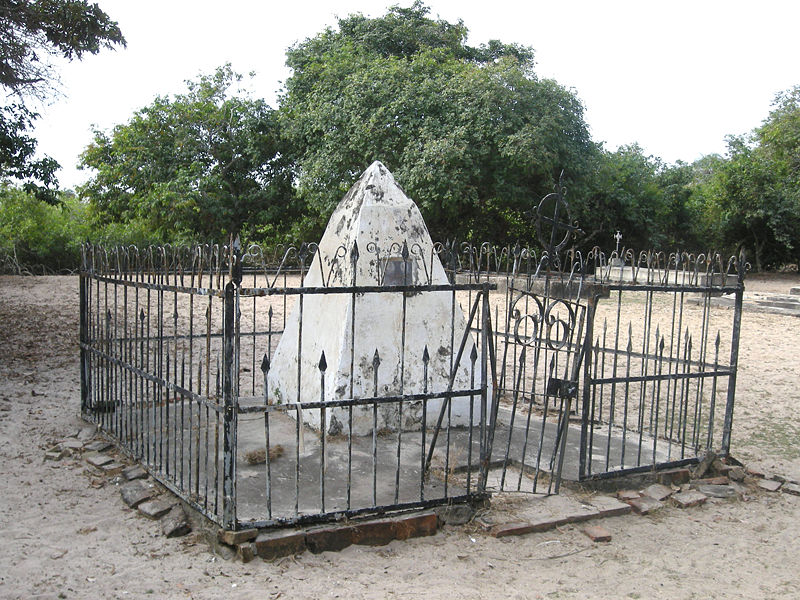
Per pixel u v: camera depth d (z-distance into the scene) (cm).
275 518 434
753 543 507
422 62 2247
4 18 1110
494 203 2319
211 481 507
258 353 1098
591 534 493
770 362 1204
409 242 661
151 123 2484
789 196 3141
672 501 577
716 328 1525
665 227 3312
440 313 673
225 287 412
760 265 3409
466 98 2072
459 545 462
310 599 379
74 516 483
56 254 2650
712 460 638
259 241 2656
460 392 487
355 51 2530
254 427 648
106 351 654
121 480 546
